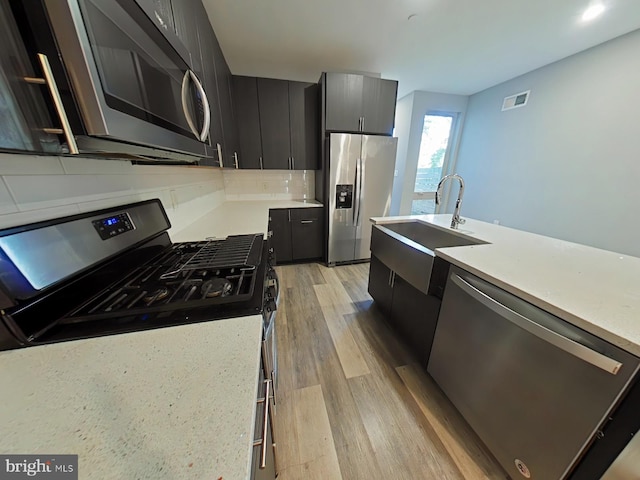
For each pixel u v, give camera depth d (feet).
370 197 9.68
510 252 3.79
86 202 2.55
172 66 2.69
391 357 5.21
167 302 2.16
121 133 1.71
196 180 6.12
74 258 2.10
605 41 7.46
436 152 13.83
